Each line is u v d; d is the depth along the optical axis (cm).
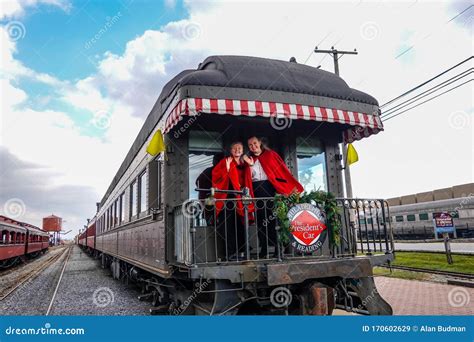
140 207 735
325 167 580
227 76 448
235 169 482
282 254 445
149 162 640
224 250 473
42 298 991
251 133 550
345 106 504
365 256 477
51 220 4856
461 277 1124
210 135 531
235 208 443
